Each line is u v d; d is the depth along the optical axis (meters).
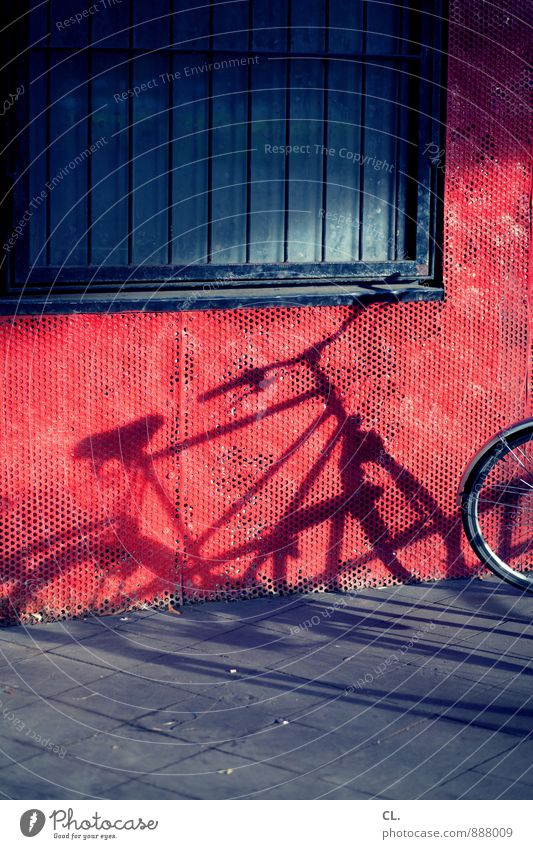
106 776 3.72
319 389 5.53
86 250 5.20
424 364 5.70
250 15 5.31
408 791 3.66
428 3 5.50
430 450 5.77
